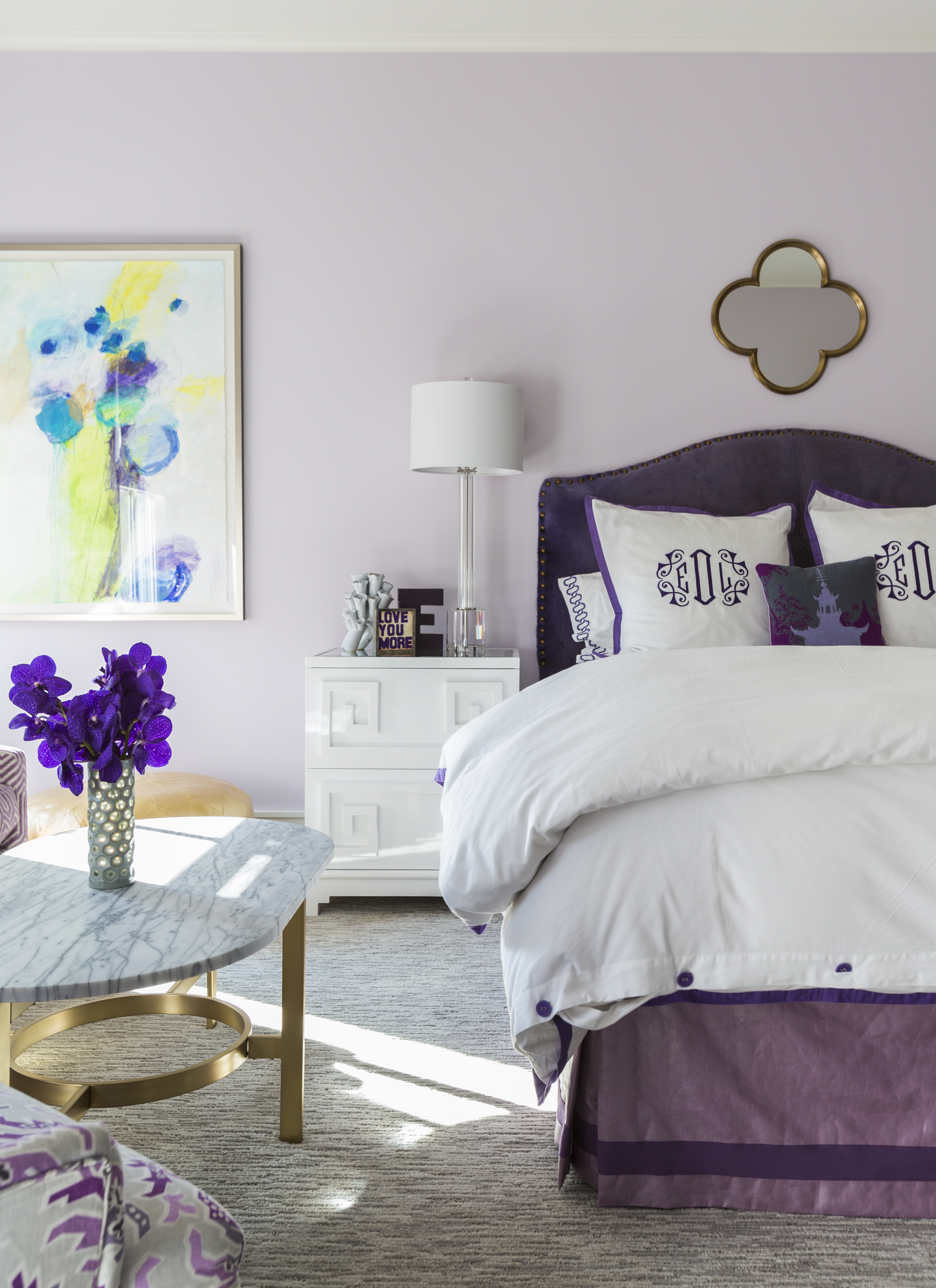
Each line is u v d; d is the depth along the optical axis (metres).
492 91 3.38
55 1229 0.66
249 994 2.37
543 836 1.53
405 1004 2.33
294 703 3.51
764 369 3.44
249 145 3.39
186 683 3.50
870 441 3.40
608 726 1.67
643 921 1.45
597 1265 1.41
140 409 3.43
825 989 1.45
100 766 1.54
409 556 3.48
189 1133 1.75
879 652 1.93
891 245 3.41
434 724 2.98
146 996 1.75
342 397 3.44
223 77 3.37
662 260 3.42
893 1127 1.49
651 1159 1.52
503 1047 2.11
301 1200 1.55
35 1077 1.45
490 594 3.49
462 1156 1.69
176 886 1.63
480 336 3.43
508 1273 1.39
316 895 3.00
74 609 3.47
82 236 3.41
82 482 3.45
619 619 3.05
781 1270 1.40
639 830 1.52
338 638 3.49
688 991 1.46
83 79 3.38
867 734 1.56
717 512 3.39
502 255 3.42
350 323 3.43
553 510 3.42
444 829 1.82
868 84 3.37
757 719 1.61
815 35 3.32
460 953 2.68
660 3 3.16
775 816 1.51
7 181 3.40
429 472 3.41
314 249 3.41
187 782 3.03
